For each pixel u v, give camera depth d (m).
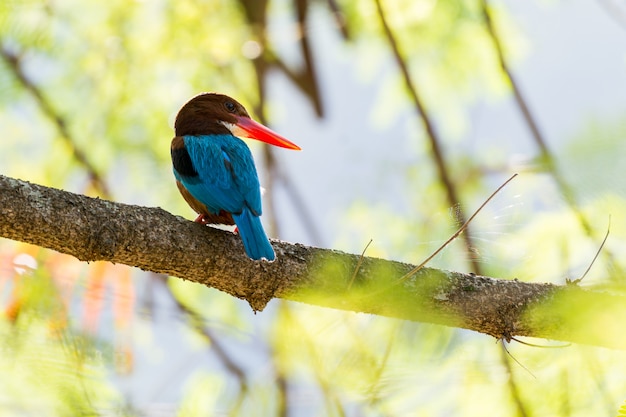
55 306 7.67
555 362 7.49
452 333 7.61
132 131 12.25
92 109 12.34
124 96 12.40
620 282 6.76
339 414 7.20
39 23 12.04
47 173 11.61
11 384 7.20
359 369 6.89
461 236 6.86
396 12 13.24
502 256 7.97
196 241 7.45
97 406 7.30
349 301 6.85
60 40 12.29
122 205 7.32
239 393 8.89
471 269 7.98
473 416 7.51
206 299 10.84
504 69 11.16
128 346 7.91
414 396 7.46
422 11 13.22
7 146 11.91
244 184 8.91
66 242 7.05
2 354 7.31
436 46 13.52
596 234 7.24
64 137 11.88
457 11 13.09
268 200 12.91
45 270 7.85
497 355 7.65
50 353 7.34
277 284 7.60
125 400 7.77
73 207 7.06
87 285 7.86
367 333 7.11
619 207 5.66
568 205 7.25
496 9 12.96
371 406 7.20
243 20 13.19
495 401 7.51
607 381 7.19
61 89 12.38
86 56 12.44
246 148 9.38
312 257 7.64
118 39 12.52
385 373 6.86
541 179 8.11
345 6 13.57
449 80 13.65
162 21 12.80
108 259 7.24
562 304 7.11
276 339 8.27
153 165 12.03
